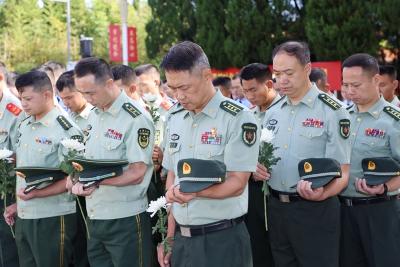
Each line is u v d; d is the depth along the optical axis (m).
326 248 3.24
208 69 2.54
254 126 2.59
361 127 3.58
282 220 3.34
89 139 3.40
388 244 3.49
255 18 11.45
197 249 2.64
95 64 3.22
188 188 2.40
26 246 3.80
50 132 3.71
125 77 4.46
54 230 3.68
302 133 3.28
